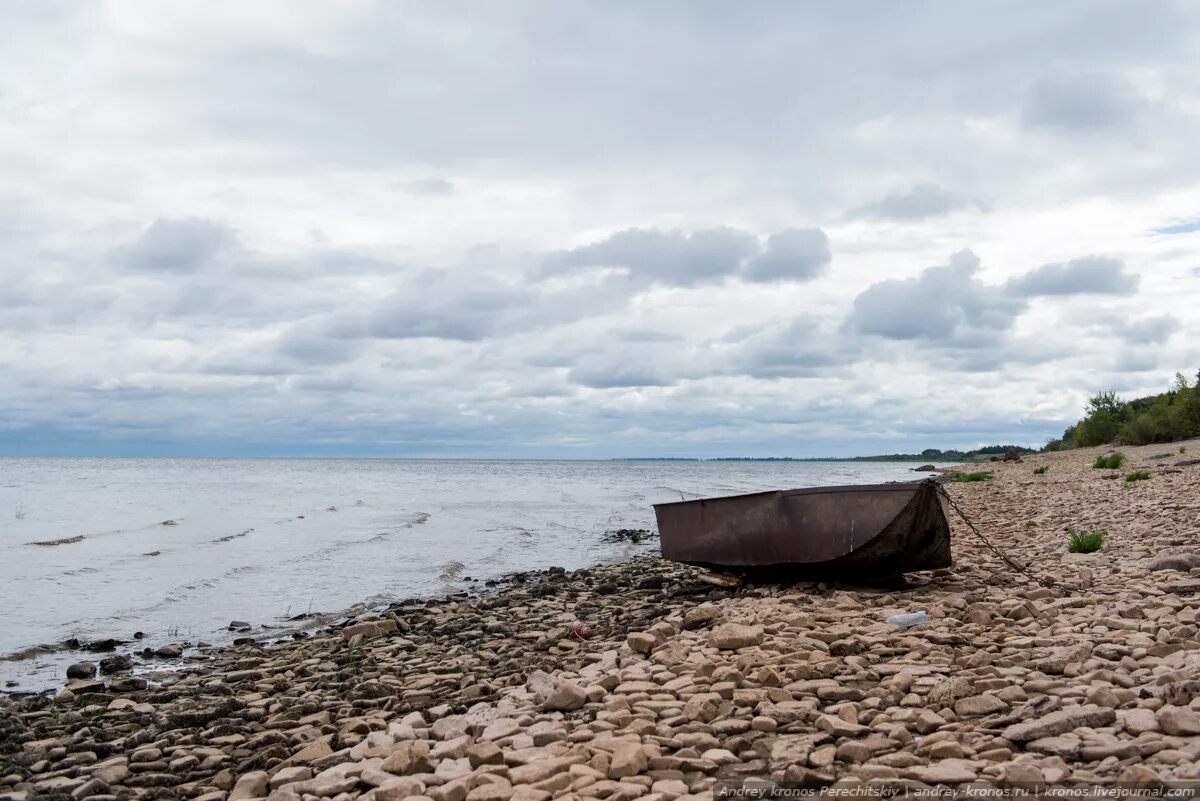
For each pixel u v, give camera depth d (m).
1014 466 55.03
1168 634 6.76
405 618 12.83
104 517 30.05
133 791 5.68
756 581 12.56
